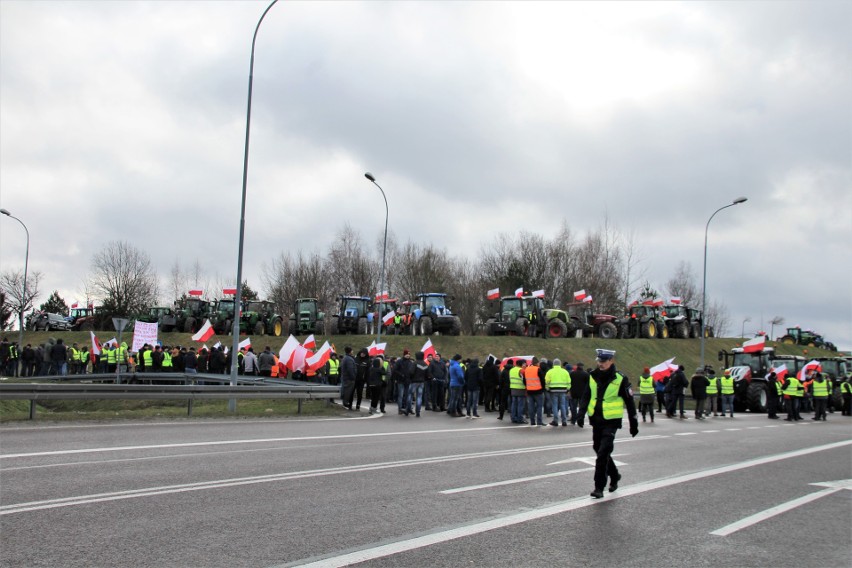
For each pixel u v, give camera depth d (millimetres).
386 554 5598
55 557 5305
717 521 7211
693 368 46406
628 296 67125
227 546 5703
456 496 7992
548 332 45188
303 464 9922
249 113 20141
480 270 72938
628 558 5727
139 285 65625
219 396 17703
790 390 24312
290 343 24484
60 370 30828
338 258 70312
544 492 8414
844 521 7469
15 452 10289
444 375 22547
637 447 13711
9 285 63750
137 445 11367
